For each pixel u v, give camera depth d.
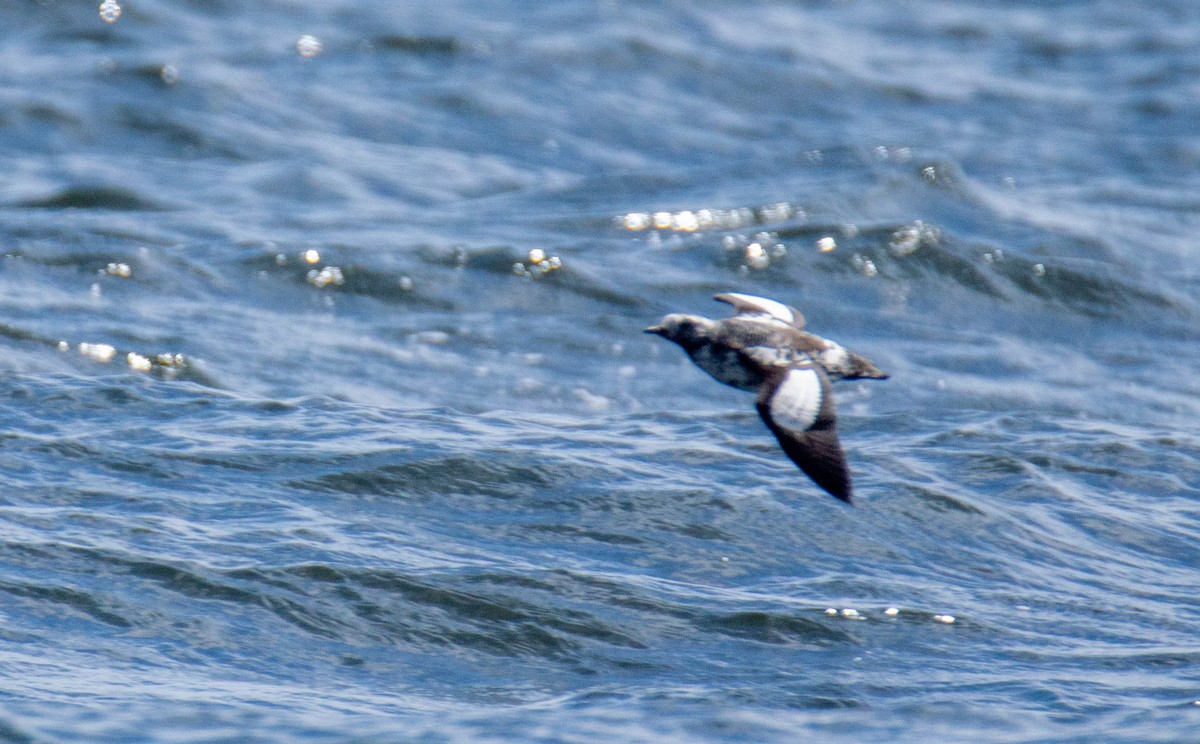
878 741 8.82
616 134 29.56
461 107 29.98
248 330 18.50
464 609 10.63
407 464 13.05
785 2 41.50
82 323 18.00
